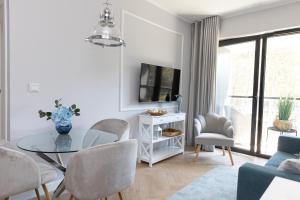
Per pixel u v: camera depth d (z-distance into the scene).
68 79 2.54
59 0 2.41
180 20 4.21
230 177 2.87
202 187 2.56
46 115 2.12
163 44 3.87
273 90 3.79
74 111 2.23
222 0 3.40
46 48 2.33
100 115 2.91
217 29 4.05
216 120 3.87
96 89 2.84
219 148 4.36
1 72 2.23
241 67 4.12
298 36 3.54
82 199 1.44
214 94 4.14
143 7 3.42
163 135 3.59
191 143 4.45
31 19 2.21
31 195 2.26
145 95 3.44
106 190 1.51
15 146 2.08
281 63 3.70
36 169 1.53
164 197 2.32
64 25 2.46
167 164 3.36
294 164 1.48
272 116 3.82
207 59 4.20
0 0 2.15
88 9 2.68
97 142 1.92
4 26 2.10
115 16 3.01
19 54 2.14
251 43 3.99
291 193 0.94
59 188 2.06
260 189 1.49
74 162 1.41
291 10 3.39
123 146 1.53
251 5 3.56
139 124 3.40
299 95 3.60
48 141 1.94
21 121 2.19
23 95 2.19
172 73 3.93
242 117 4.13
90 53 2.74
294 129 3.44
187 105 4.54
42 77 2.32
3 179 1.39
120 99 3.16
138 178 2.81
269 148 3.88
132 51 3.31
